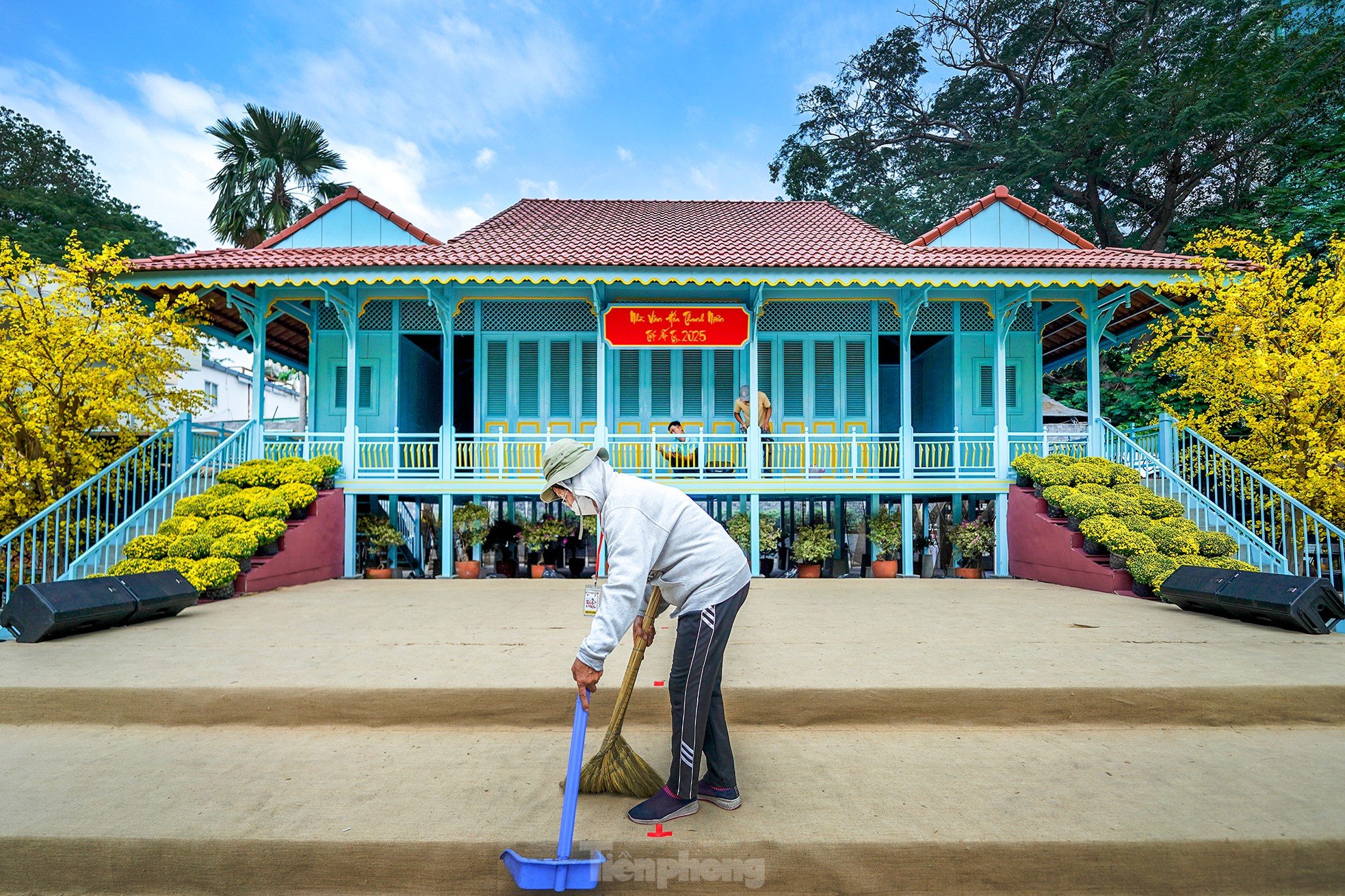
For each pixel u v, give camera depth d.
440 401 13.20
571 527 10.10
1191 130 19.44
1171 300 10.27
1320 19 18.58
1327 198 15.64
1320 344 8.69
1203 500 8.55
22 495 8.96
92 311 9.71
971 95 28.23
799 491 9.80
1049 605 6.84
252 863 2.55
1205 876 2.50
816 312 11.40
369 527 9.86
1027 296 9.77
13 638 5.27
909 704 3.78
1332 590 5.34
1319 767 3.22
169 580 6.03
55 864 2.58
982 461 11.05
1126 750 3.43
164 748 3.47
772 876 2.46
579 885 2.30
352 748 3.47
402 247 10.00
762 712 3.76
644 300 10.59
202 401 10.62
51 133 30.50
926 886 2.47
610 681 3.92
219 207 23.48
